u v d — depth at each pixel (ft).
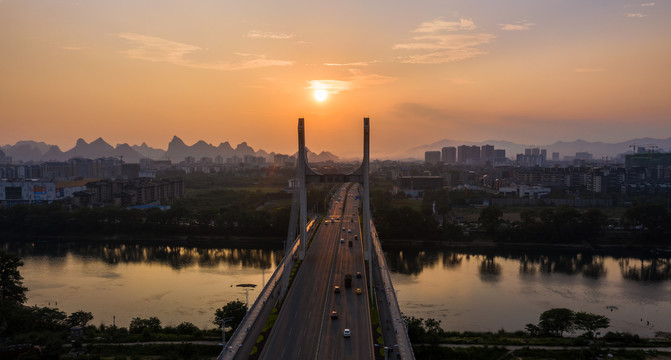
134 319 603.67
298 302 539.70
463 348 524.11
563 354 513.45
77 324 586.86
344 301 542.98
